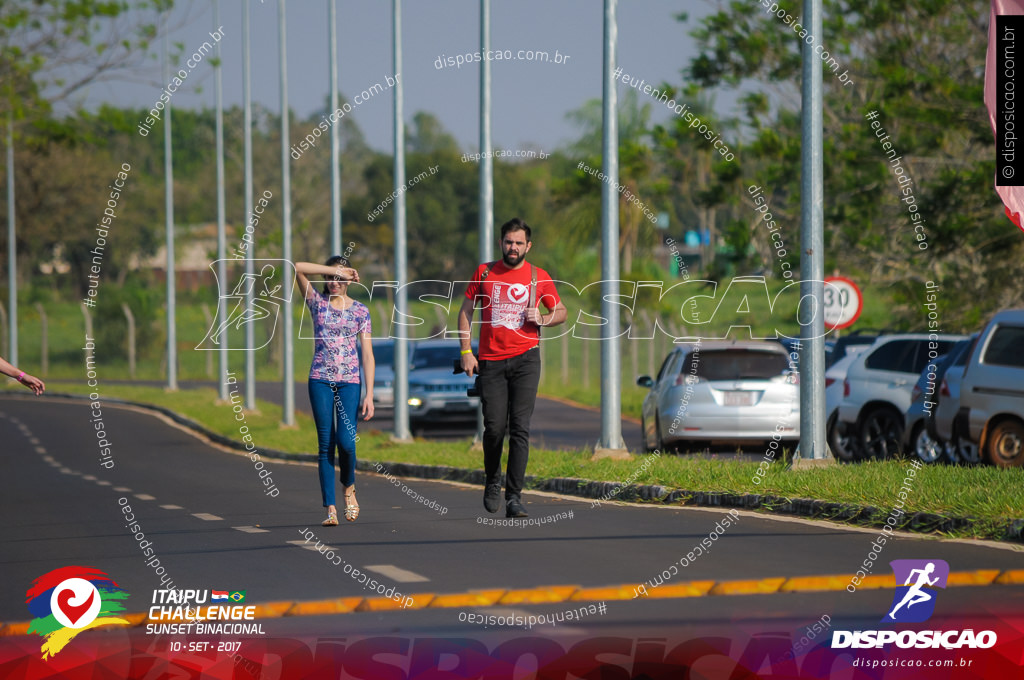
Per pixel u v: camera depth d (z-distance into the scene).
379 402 73.31
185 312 168.88
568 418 86.19
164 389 116.75
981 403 41.28
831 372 52.16
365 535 30.95
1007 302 70.00
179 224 197.25
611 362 47.31
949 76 68.62
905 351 48.75
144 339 159.50
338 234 70.56
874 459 43.34
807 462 39.50
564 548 28.20
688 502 36.66
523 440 30.55
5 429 82.00
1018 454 40.22
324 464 32.84
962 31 71.00
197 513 36.84
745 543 28.41
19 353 165.75
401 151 62.22
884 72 67.56
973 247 65.31
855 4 72.94
